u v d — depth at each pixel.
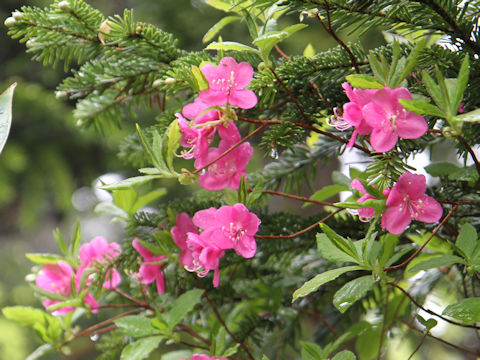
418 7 1.44
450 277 1.66
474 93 1.46
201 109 1.46
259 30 1.47
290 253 1.59
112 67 1.58
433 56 1.45
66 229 6.22
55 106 3.94
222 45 1.46
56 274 1.63
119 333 1.64
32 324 1.61
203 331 1.64
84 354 4.05
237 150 1.48
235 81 1.45
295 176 1.65
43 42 1.54
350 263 1.58
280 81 1.47
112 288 1.63
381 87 1.41
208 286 1.62
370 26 1.46
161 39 1.55
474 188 1.51
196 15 3.23
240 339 1.62
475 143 1.50
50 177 4.00
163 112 1.58
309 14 1.45
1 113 1.49
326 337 1.68
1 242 6.37
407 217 1.43
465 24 1.45
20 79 4.11
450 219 1.53
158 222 1.60
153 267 1.59
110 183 1.43
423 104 1.38
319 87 1.50
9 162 3.89
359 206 1.42
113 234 5.61
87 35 1.55
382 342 1.61
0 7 4.41
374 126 1.41
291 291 1.65
